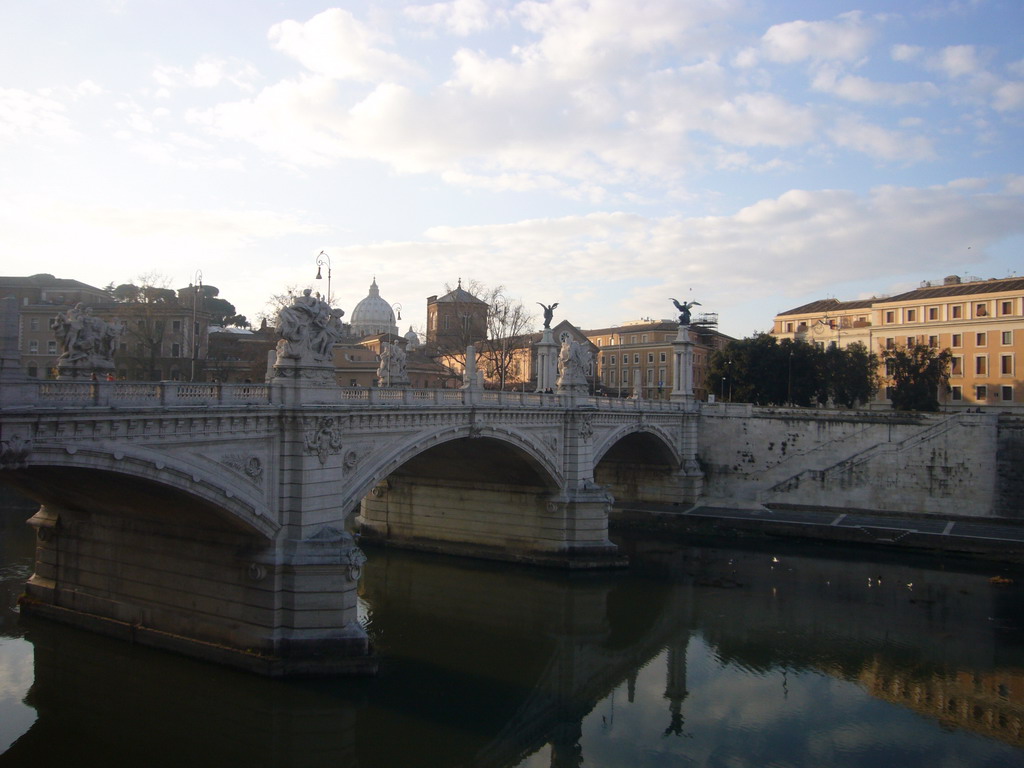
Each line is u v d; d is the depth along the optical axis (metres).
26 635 32.78
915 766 26.03
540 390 55.97
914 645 36.75
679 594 44.41
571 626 39.16
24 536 50.44
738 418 69.00
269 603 28.75
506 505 50.12
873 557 53.22
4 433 19.69
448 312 100.31
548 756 26.75
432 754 26.39
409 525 53.28
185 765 25.06
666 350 120.00
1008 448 57.84
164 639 30.78
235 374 76.00
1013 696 31.44
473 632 37.84
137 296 74.56
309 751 26.62
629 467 69.88
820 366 89.19
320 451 29.72
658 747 27.41
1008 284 93.19
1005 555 51.09
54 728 26.78
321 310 30.05
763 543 57.62
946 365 86.44
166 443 24.27
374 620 38.84
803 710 30.30
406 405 34.12
